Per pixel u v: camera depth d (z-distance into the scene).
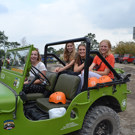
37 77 2.73
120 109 3.09
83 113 2.57
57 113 2.34
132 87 8.05
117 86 2.96
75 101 2.46
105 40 3.29
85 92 2.55
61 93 2.75
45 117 2.44
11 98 2.01
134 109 4.90
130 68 18.50
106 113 2.79
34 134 2.14
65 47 3.92
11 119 1.97
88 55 2.53
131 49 31.09
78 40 2.76
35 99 3.11
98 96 2.71
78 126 2.54
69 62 3.90
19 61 2.50
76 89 2.83
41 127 2.18
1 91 2.18
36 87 3.35
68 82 2.93
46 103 2.70
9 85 2.50
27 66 2.24
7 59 3.02
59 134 2.36
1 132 1.92
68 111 2.40
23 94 2.04
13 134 2.00
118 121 2.99
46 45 3.82
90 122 2.65
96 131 2.79
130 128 3.64
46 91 3.40
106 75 3.17
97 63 3.44
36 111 2.71
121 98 3.06
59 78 3.22
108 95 2.85
